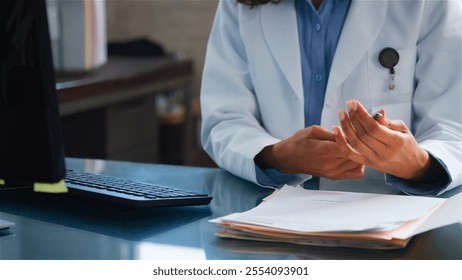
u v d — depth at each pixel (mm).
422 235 942
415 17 1436
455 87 1382
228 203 1140
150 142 3072
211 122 1463
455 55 1397
